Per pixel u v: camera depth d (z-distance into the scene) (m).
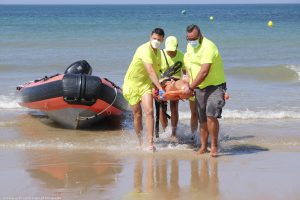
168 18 93.69
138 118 11.77
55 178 9.52
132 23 69.62
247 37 45.16
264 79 23.36
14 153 11.31
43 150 11.62
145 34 46.81
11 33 47.78
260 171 9.99
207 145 12.09
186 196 8.54
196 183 9.24
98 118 14.32
